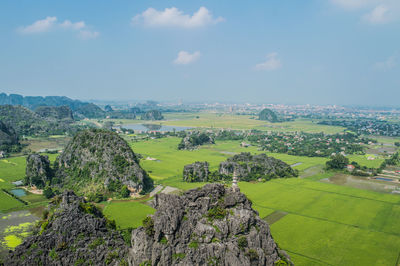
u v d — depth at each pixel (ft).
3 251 451.53
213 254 344.08
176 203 376.27
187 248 347.15
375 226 575.79
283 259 377.91
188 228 358.23
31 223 558.56
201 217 370.53
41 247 383.45
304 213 637.71
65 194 495.82
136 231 370.53
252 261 346.95
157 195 406.62
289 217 613.93
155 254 340.59
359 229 560.61
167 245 344.08
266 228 383.65
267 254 367.86
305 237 522.88
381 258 457.27
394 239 521.65
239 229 363.15
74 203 453.17
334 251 475.72
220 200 388.16
